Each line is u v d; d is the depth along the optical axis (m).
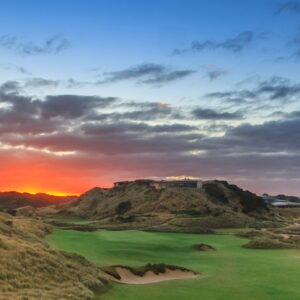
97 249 65.94
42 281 34.28
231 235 113.62
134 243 79.06
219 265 60.62
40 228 79.19
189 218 155.12
